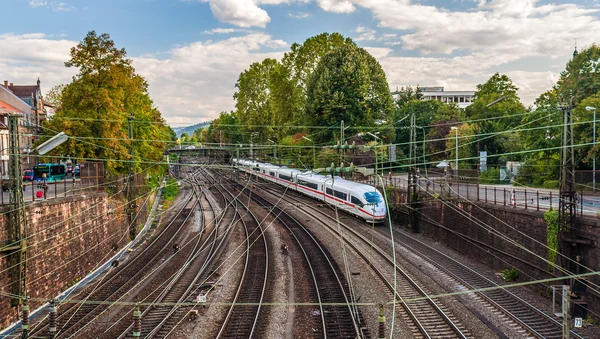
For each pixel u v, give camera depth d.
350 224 46.53
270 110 85.06
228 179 88.12
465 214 35.16
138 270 31.50
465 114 86.69
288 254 35.12
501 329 20.48
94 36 40.34
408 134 80.81
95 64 40.28
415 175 43.62
